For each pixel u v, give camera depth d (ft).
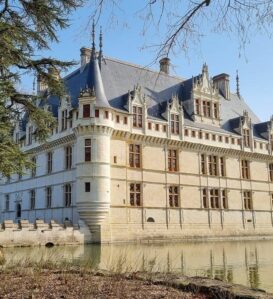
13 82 53.83
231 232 160.15
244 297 28.53
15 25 51.13
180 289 32.78
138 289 32.17
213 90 169.89
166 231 140.15
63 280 35.58
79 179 126.31
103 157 127.13
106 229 125.08
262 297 28.09
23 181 168.14
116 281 35.58
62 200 139.03
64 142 142.00
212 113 167.63
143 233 134.00
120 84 151.23
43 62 55.21
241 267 65.87
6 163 50.93
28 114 55.88
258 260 76.43
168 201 143.54
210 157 161.48
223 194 162.91
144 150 140.97
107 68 153.17
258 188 176.24
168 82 168.55
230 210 162.40
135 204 135.23
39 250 96.17
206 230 152.05
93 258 76.43
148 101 151.43
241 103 199.62
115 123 133.39
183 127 151.53
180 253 90.84
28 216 160.56
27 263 53.36
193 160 154.40
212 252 93.91
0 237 104.73
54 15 51.49
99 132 127.75
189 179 151.33
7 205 181.06
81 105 129.08
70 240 117.70
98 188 124.67
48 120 57.62
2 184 187.01
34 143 159.74
